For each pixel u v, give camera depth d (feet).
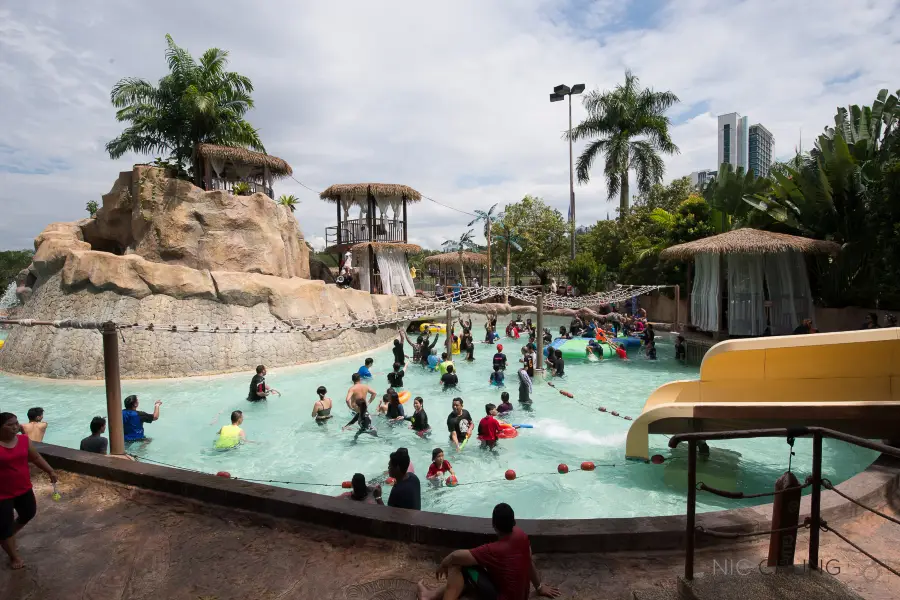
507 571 11.76
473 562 11.97
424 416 36.24
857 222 61.93
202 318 58.65
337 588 13.50
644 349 71.00
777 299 63.41
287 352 62.18
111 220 73.26
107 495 19.43
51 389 49.44
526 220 127.13
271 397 47.42
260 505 17.48
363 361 65.98
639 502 25.39
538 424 38.78
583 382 53.26
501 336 89.40
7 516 14.49
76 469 21.31
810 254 64.69
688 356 69.00
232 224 69.41
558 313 101.09
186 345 56.24
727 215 81.20
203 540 16.06
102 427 26.78
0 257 110.93
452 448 33.65
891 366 24.89
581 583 13.37
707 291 68.23
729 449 32.01
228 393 48.65
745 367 27.84
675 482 27.58
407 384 52.80
